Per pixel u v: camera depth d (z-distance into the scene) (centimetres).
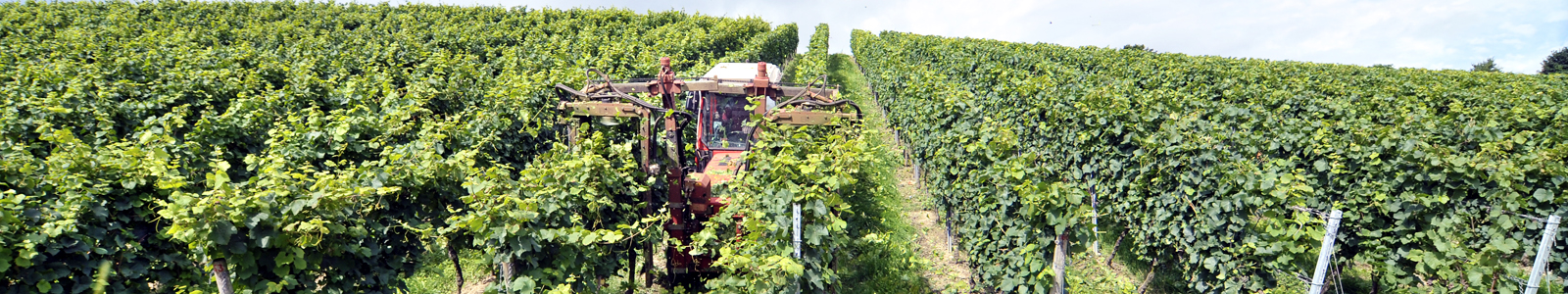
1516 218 627
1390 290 711
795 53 5359
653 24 3834
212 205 405
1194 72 1936
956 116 1080
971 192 795
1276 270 672
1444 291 629
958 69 2227
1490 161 679
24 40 2005
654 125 698
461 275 723
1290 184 698
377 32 2767
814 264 575
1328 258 592
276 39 2370
